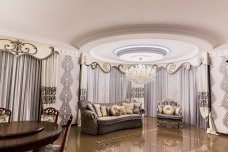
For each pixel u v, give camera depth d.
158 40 4.79
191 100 6.75
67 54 5.88
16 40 4.65
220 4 2.93
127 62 7.99
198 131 5.66
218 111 5.45
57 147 2.67
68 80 5.89
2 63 4.50
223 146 4.18
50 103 5.25
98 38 4.43
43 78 5.15
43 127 2.65
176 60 7.18
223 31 4.05
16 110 4.66
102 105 6.02
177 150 3.89
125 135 5.05
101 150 3.81
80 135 4.96
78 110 6.09
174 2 2.91
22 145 1.95
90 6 3.08
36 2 2.97
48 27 4.06
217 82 5.52
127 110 6.27
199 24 3.70
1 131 2.38
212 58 5.68
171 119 6.23
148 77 5.52
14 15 3.46
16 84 4.70
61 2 2.96
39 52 5.07
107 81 7.57
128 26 3.90
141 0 2.88
